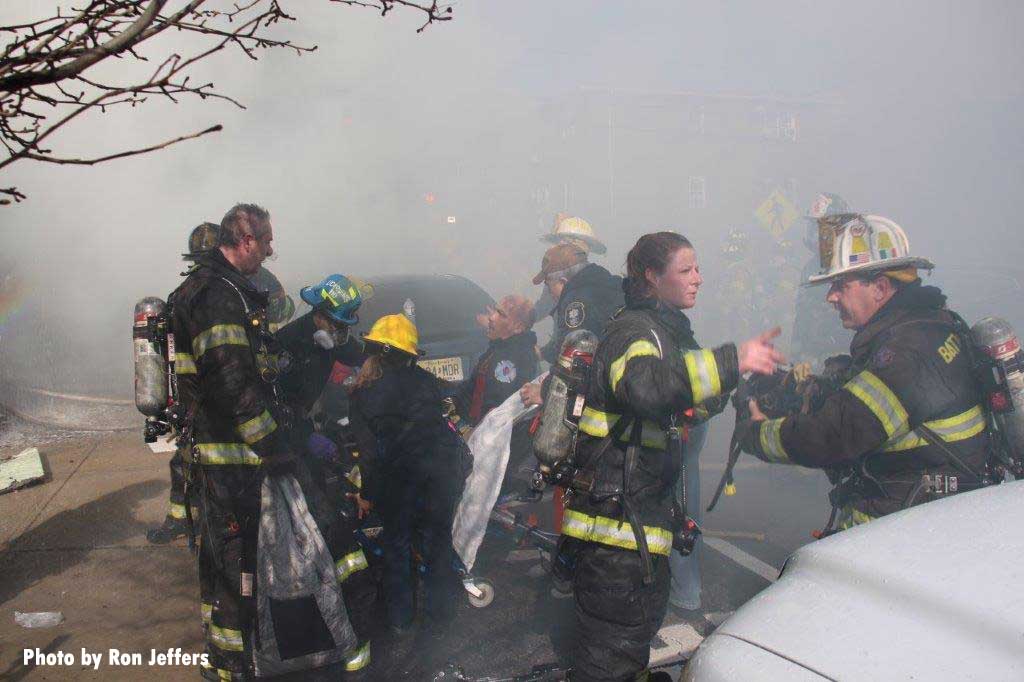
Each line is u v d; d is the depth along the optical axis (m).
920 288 2.58
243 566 2.61
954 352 2.41
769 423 2.53
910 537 1.58
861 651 1.33
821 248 2.79
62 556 4.11
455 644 3.30
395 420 3.27
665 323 2.37
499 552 4.09
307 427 3.01
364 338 3.39
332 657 2.69
